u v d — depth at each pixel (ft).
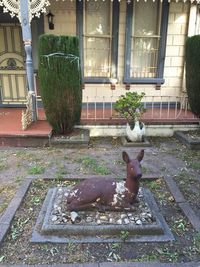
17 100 16.57
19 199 7.77
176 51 15.71
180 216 7.22
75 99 12.02
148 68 16.12
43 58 11.39
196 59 12.67
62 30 15.12
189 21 14.99
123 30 15.29
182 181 9.17
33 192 8.35
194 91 13.16
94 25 15.37
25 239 6.33
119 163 10.59
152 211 7.07
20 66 16.05
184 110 16.05
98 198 6.83
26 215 7.21
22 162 10.62
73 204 6.91
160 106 16.16
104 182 7.00
